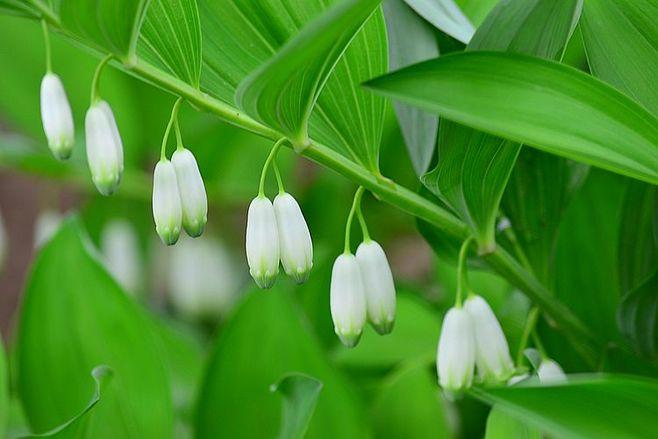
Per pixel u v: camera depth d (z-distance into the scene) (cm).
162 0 51
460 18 56
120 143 52
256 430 64
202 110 52
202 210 52
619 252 58
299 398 55
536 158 57
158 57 52
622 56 52
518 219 57
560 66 48
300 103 50
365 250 53
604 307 62
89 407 54
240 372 64
